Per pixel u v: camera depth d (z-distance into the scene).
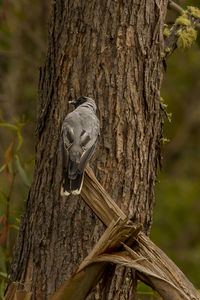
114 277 10.09
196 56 28.31
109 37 10.48
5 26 24.78
